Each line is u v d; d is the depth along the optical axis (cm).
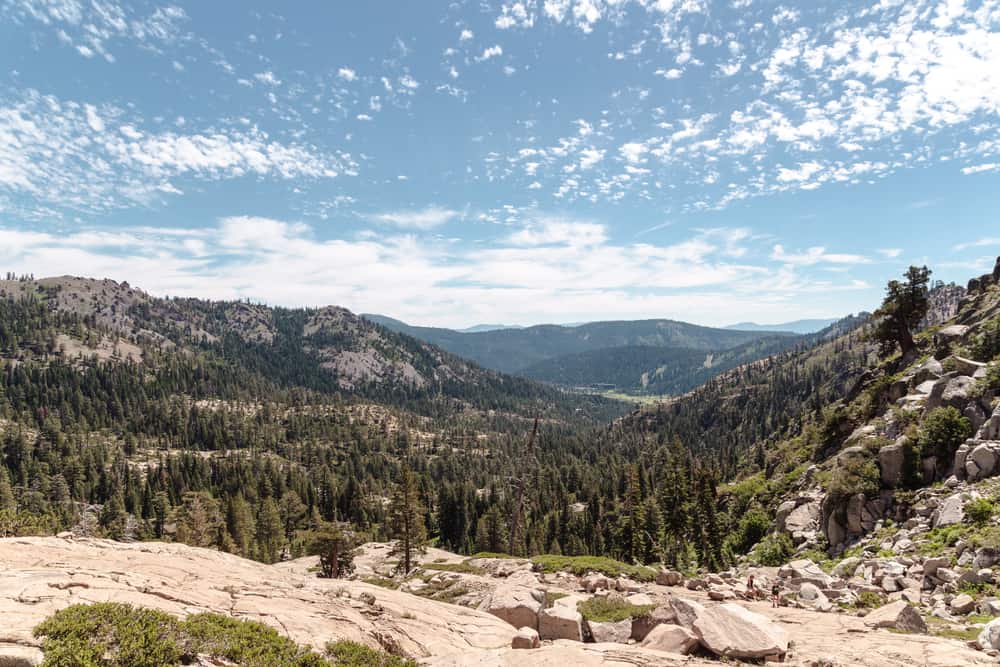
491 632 1753
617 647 1551
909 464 3450
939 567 2255
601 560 3178
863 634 1625
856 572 2714
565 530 12231
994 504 2539
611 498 14762
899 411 4262
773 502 5659
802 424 13125
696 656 1497
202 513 11569
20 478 16800
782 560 3931
